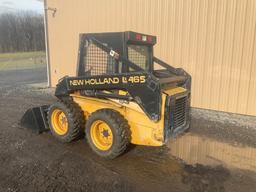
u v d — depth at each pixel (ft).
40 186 11.98
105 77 14.55
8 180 12.46
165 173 13.51
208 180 12.88
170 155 15.67
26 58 103.45
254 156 15.72
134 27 30.50
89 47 15.60
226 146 17.21
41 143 17.10
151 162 14.70
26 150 15.98
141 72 13.38
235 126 21.45
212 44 25.98
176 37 27.84
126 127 14.32
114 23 31.96
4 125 20.75
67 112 16.24
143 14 29.58
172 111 14.08
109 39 14.78
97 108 15.87
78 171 13.48
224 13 24.85
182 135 19.12
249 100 25.11
